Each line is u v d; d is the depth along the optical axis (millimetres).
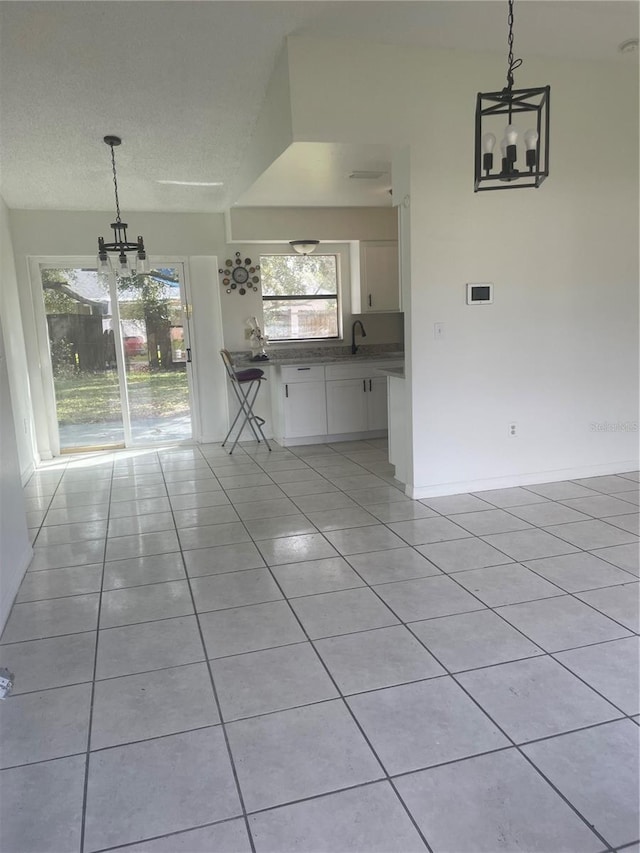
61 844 1458
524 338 4105
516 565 2973
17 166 4395
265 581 2918
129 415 6234
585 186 4059
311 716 1899
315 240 5965
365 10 3018
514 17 3207
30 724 1903
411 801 1551
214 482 4832
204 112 3832
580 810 1507
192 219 5965
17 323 5309
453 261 3857
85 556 3328
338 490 4453
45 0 2588
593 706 1897
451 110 3668
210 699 2006
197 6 2768
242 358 6215
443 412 4039
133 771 1690
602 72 3953
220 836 1466
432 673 2104
